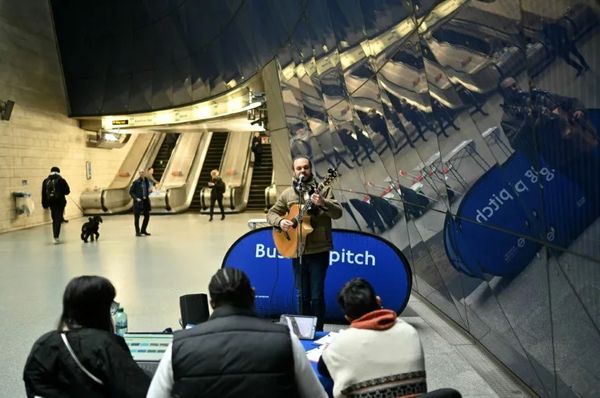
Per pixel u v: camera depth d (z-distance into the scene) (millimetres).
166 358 1743
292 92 10242
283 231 4141
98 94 17500
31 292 6426
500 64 2648
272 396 1658
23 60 14984
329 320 4957
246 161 21938
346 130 7230
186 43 16016
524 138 2512
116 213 18531
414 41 4176
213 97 15492
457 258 4082
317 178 9445
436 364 3756
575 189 2064
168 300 5945
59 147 16781
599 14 1719
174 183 19609
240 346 1703
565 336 2396
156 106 17453
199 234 12281
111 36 17078
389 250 4875
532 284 2717
